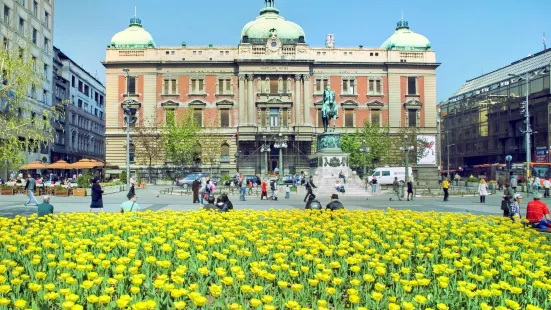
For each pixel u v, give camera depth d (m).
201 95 81.38
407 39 86.62
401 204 37.94
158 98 81.19
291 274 8.14
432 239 11.96
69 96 96.94
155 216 15.38
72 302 6.34
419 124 83.50
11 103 26.11
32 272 9.18
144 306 6.00
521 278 8.28
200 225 13.71
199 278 8.94
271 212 17.11
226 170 80.94
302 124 80.50
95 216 15.82
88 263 9.48
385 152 78.88
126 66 80.81
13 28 58.06
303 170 80.31
